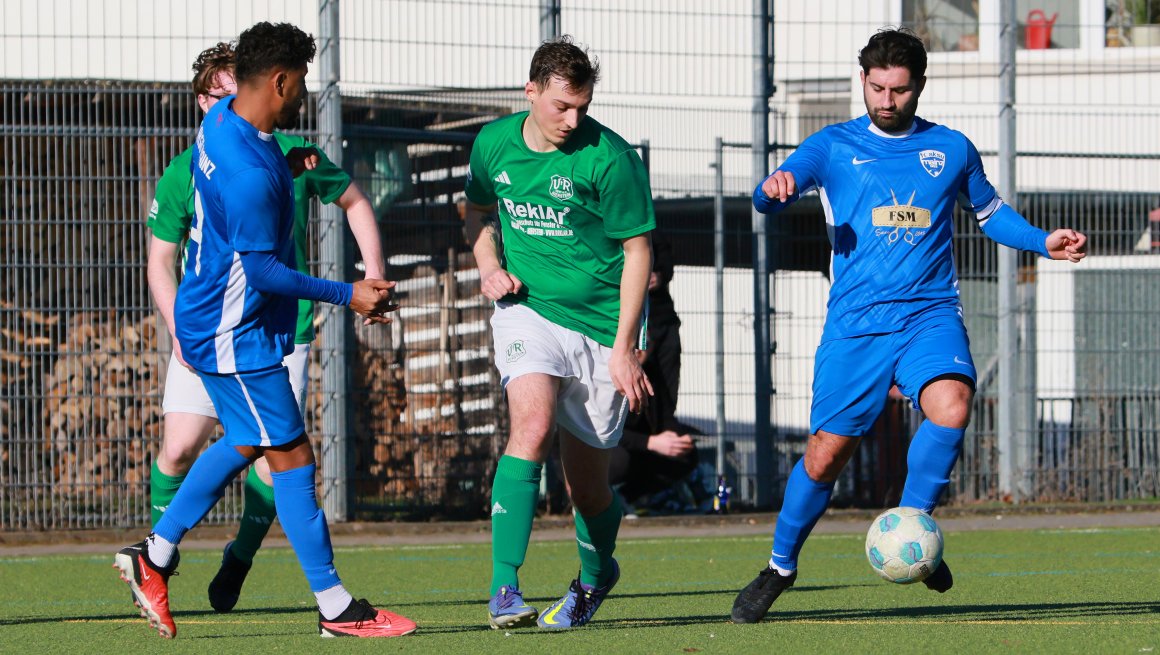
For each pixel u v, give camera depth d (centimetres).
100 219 3628
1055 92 5353
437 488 3841
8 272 3591
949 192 1825
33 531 3597
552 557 3191
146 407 3700
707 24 4709
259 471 2092
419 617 2041
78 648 1645
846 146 1834
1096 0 5362
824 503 1853
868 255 1805
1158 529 3766
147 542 1658
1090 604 2092
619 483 3359
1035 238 1817
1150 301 4334
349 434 3762
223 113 1596
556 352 1781
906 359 1781
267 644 1622
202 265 1619
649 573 2820
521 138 1772
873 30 5084
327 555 1658
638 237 1764
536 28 4197
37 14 3731
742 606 1866
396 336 3816
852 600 2239
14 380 3741
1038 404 4284
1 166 3597
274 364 1631
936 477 1759
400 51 3953
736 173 4250
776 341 4094
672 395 3488
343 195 2036
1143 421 4322
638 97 4619
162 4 4100
